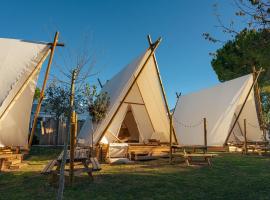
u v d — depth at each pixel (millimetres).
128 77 11602
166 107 12047
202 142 16141
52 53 9250
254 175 7145
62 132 17656
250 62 16047
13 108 9875
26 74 9008
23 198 4641
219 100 16938
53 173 5637
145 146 11297
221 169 8266
